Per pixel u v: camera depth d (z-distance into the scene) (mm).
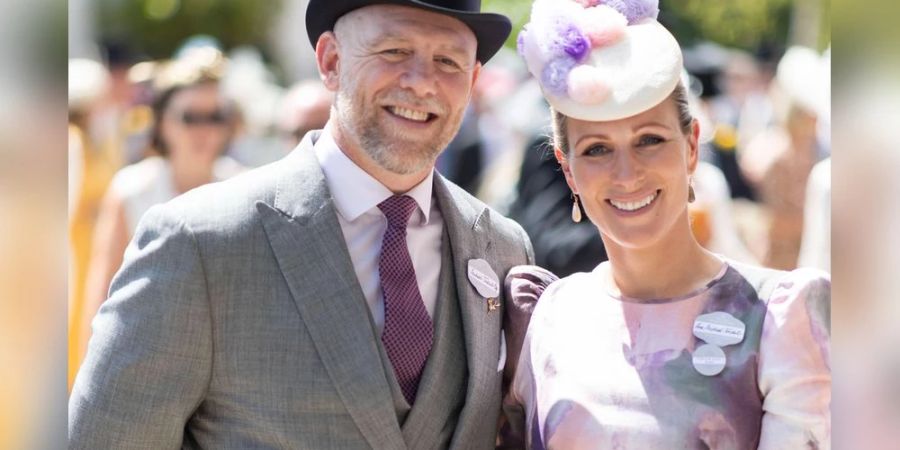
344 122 4375
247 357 4168
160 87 8109
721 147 10039
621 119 3967
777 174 9586
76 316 8086
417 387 4301
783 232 9555
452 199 4559
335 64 4539
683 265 4086
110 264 7797
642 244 4027
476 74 4652
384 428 4168
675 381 3924
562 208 7004
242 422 4195
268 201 4289
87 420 4113
